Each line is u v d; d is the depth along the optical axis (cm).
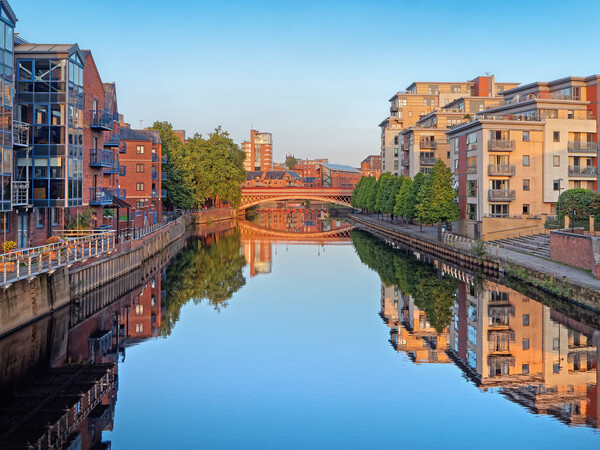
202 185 9975
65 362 2347
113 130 5241
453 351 2517
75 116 3750
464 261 4978
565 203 5300
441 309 3391
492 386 2061
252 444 1597
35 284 2683
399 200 8238
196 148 10306
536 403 1892
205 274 4803
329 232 9400
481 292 3866
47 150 3600
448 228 6619
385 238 8244
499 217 5797
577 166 6066
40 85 3588
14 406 1869
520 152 6016
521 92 7162
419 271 4900
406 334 2819
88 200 4344
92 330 2881
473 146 6238
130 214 6462
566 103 6322
